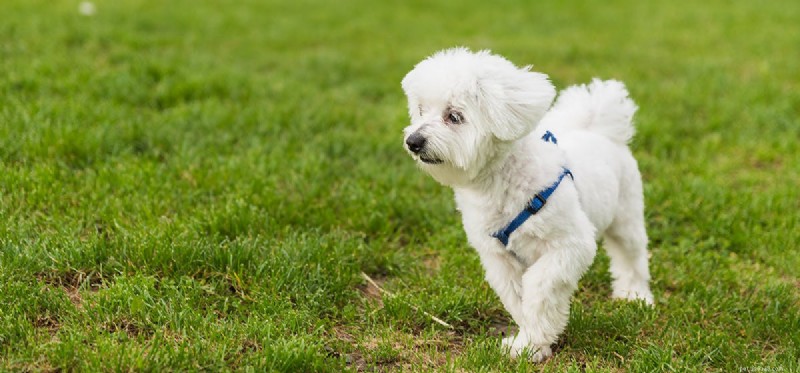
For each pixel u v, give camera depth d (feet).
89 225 16.89
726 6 52.03
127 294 13.76
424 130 13.09
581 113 15.79
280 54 36.22
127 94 25.64
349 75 33.24
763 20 46.60
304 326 14.12
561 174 13.23
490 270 14.19
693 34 42.98
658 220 19.94
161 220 17.06
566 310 13.93
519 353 13.84
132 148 21.30
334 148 23.25
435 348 13.94
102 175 18.84
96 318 13.46
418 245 18.30
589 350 14.28
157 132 22.26
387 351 13.74
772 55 37.27
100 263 15.10
